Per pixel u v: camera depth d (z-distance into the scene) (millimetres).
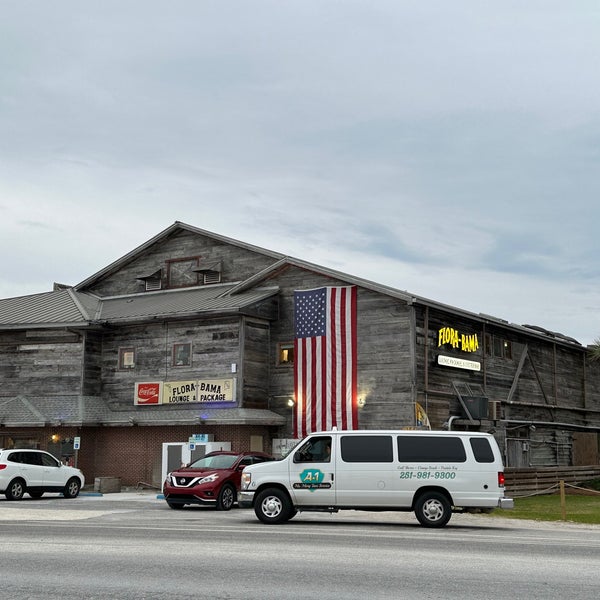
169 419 33781
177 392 34875
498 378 38750
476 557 12609
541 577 10688
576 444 45125
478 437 18859
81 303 39531
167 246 41750
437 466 18641
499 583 10172
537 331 43969
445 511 18453
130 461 34969
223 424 32781
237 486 24531
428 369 33375
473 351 36656
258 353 35000
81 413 34906
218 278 39750
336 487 18734
